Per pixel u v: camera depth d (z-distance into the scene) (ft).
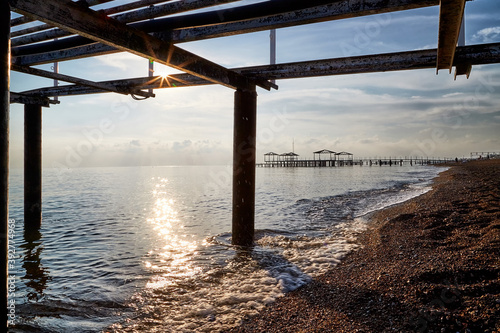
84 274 18.26
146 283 16.53
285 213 37.22
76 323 12.47
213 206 48.16
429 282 12.29
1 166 8.35
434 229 20.83
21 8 9.12
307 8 11.50
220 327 11.68
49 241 26.35
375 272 14.71
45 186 95.40
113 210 44.32
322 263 17.94
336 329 10.27
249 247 21.94
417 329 9.50
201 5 11.59
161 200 56.75
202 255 21.04
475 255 14.06
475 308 9.93
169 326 12.07
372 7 10.63
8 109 8.63
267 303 13.32
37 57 17.76
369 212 34.96
